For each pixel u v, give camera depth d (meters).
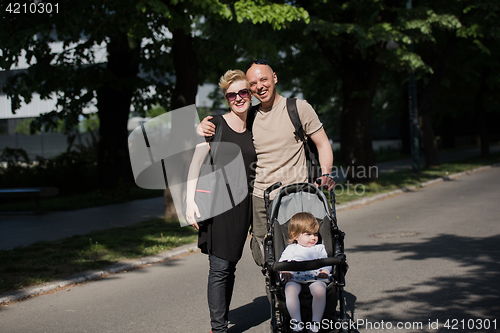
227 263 4.07
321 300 3.67
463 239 7.97
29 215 13.30
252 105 4.36
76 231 10.43
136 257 7.71
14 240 9.56
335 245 4.04
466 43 23.95
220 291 4.03
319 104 27.28
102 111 16.97
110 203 15.53
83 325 4.77
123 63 16.62
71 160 19.66
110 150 16.81
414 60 15.36
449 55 22.91
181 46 10.73
